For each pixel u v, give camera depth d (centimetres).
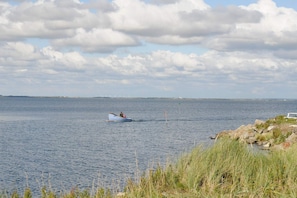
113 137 6359
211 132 7100
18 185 2677
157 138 6044
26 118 12038
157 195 1089
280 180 1257
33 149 4841
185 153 1538
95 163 3656
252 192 1138
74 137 6431
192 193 1134
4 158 4069
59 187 2552
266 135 4725
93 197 1302
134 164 3434
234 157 1429
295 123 5341
